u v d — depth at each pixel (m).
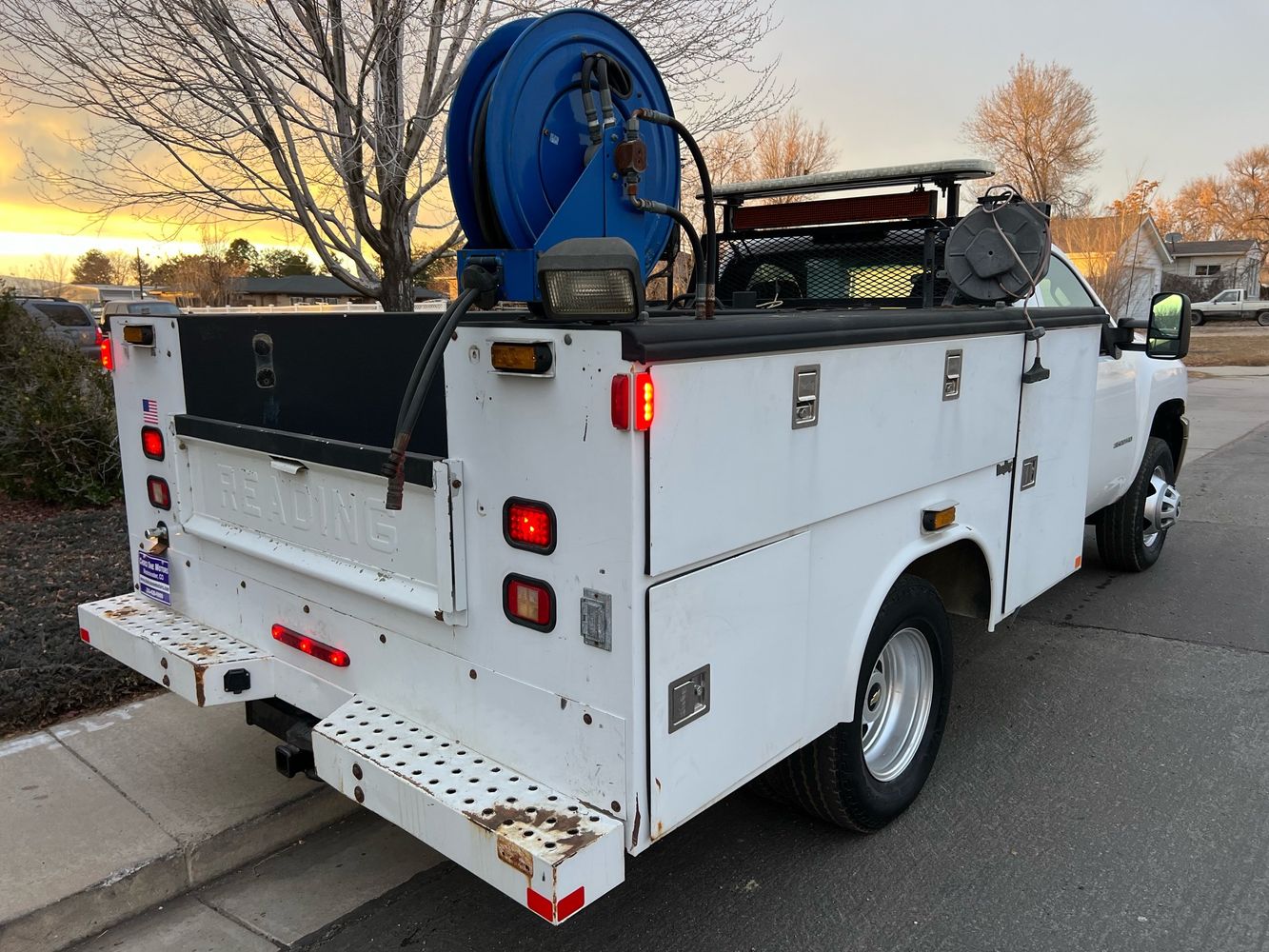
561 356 2.00
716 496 2.13
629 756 2.03
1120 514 5.94
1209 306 44.28
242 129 5.43
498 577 2.22
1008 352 3.31
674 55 5.88
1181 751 3.83
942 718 3.47
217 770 3.45
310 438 2.63
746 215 4.33
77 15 4.93
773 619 2.39
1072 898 2.87
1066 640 5.09
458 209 2.50
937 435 2.97
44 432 6.93
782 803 3.19
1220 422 14.11
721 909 2.83
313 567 2.69
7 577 5.13
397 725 2.51
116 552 5.67
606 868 2.00
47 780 3.36
